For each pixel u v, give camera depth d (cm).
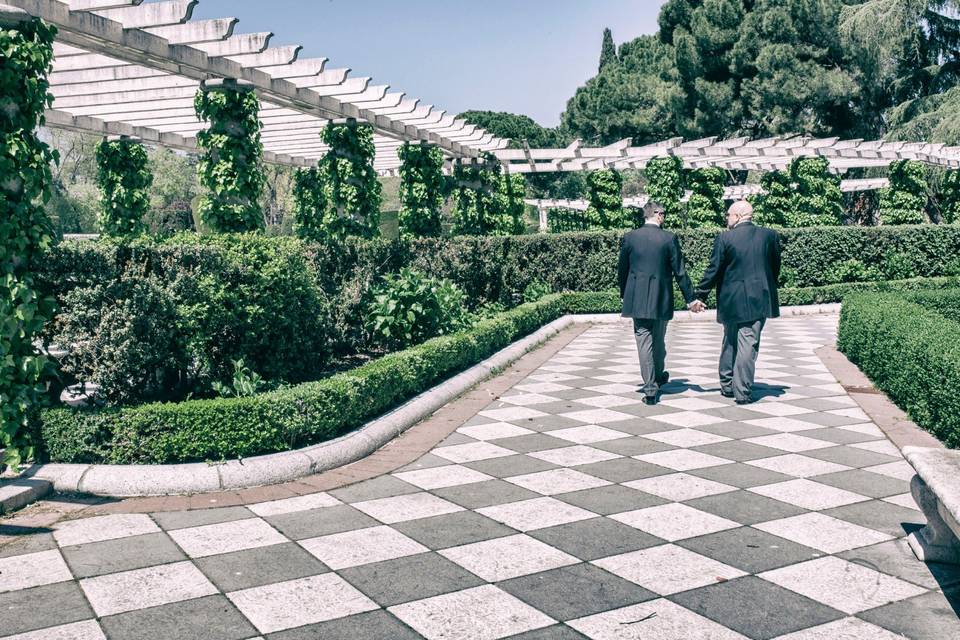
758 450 584
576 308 1606
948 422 575
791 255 1800
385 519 448
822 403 748
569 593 349
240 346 713
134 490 494
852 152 2225
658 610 332
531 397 798
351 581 364
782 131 3322
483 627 318
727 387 784
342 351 956
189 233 788
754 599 341
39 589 358
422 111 1339
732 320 738
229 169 970
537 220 5609
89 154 4206
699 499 475
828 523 432
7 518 456
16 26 526
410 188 1530
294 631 316
